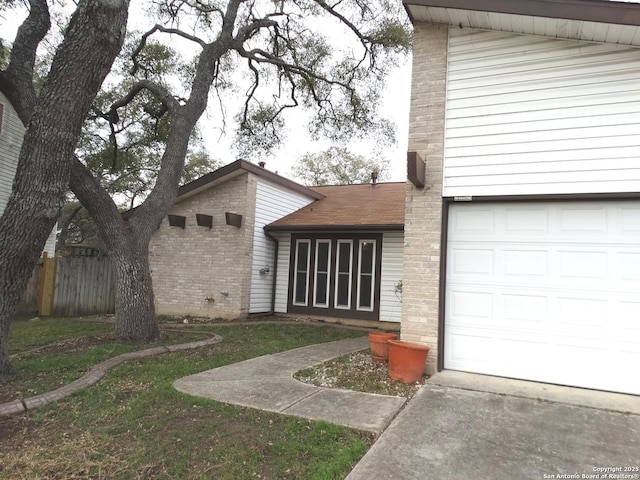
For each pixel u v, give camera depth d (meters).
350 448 3.23
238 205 11.41
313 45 12.07
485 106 5.43
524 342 5.09
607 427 3.69
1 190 11.63
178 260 12.06
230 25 9.48
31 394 4.41
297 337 8.48
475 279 5.40
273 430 3.61
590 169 4.87
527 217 5.23
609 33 4.74
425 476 2.85
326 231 11.55
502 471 2.92
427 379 5.06
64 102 4.80
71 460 3.09
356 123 12.68
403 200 12.65
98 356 6.03
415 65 5.84
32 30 6.42
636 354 4.62
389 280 10.79
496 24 5.30
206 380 5.07
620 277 4.76
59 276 11.73
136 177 21.73
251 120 13.17
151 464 3.04
